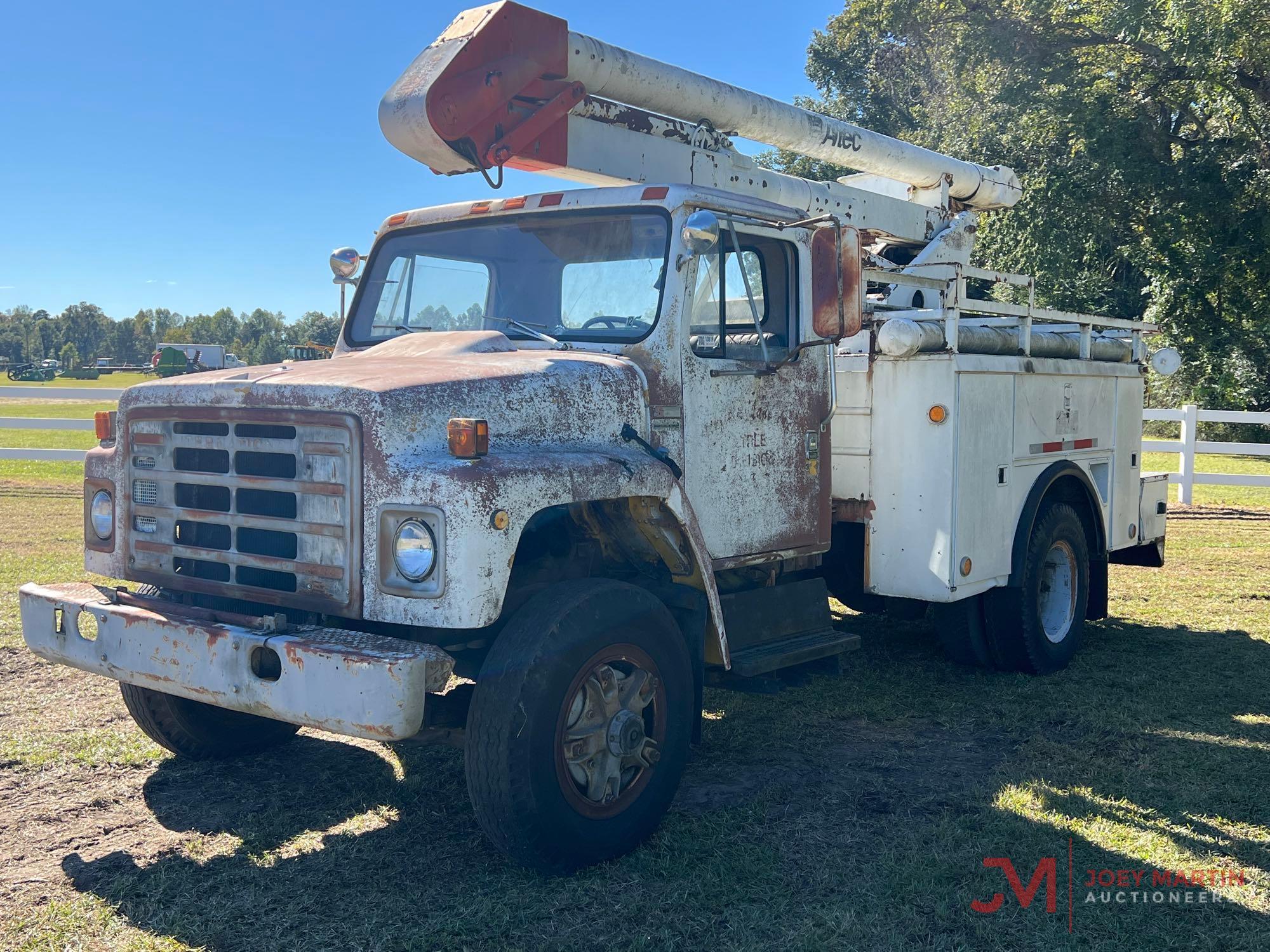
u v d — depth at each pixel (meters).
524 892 3.50
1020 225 25.22
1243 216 24.62
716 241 4.11
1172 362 7.61
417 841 3.94
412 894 3.50
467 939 3.20
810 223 4.49
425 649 3.22
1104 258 28.42
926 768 4.76
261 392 3.54
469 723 3.46
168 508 3.86
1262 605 8.44
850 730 5.34
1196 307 26.25
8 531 10.67
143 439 3.94
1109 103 24.02
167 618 3.63
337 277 5.27
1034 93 24.05
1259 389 26.88
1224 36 22.20
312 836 3.98
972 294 26.48
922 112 36.38
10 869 3.68
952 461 5.46
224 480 3.66
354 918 3.33
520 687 3.40
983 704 5.76
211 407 3.68
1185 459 14.88
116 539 4.05
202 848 3.86
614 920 3.32
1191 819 4.16
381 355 4.34
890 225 7.56
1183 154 25.30
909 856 3.79
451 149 5.11
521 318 4.65
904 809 4.26
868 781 4.59
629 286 4.37
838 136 7.11
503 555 3.26
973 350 5.77
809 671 4.91
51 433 26.11
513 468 3.34
